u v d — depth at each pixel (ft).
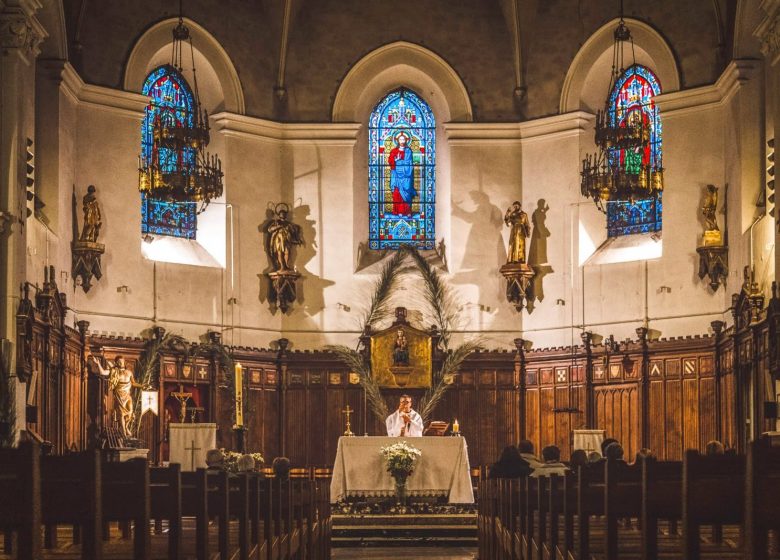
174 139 86.53
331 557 66.59
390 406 99.45
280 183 101.91
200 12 98.12
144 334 92.79
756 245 80.12
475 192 102.22
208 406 95.61
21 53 73.97
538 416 98.84
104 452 77.71
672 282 93.61
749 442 18.89
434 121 104.42
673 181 94.22
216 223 98.84
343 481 75.00
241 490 32.83
